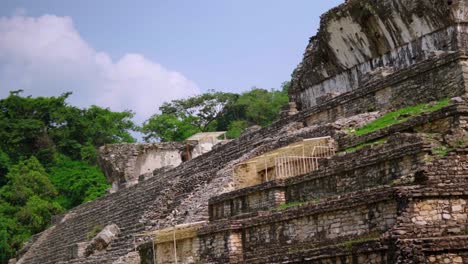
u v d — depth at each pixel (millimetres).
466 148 22188
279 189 28188
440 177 21484
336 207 23359
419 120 25797
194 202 36156
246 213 28719
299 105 46281
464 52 28375
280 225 25750
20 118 86625
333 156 27578
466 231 20984
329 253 22328
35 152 85062
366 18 39469
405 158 23266
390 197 21375
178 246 30906
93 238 43531
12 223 64875
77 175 80562
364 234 22375
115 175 60719
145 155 61656
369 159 24625
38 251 54875
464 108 24422
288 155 31094
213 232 28453
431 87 29750
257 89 94750
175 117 93562
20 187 70500
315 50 44531
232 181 34594
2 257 62312
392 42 38562
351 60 41688
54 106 88312
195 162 45594
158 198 41625
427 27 36094
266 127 40000
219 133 75938
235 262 26484
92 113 91250
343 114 34656
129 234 40500
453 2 34125
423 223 20734
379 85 32438
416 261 19562
